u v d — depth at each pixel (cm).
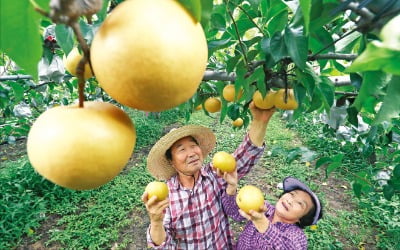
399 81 71
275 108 217
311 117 773
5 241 400
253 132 228
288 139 720
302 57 109
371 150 322
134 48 58
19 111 426
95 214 453
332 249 378
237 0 149
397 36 44
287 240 209
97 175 69
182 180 229
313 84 141
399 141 290
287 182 252
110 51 60
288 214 225
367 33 90
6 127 460
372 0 75
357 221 439
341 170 564
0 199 448
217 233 233
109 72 61
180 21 62
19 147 699
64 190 497
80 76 66
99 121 69
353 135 375
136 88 62
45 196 477
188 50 61
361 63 48
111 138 69
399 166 244
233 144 704
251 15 163
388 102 73
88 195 493
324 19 104
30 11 70
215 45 149
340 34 151
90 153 66
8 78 227
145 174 567
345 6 80
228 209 242
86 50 63
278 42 115
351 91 223
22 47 74
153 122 839
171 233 224
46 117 71
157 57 59
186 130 214
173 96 65
